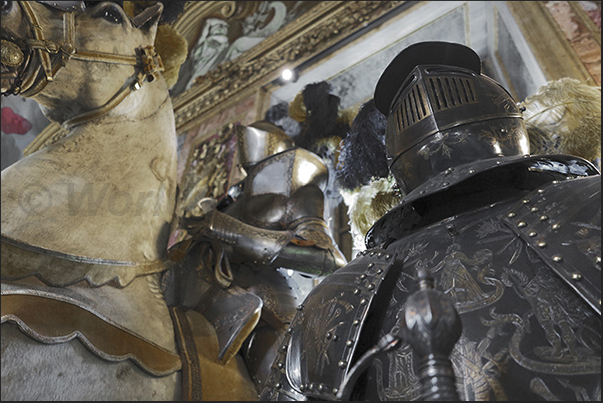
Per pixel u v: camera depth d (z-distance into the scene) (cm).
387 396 78
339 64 614
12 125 674
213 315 164
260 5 793
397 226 112
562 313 71
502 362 71
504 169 100
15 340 108
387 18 590
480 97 105
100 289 131
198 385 136
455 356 73
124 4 177
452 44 114
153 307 145
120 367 122
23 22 129
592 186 80
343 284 96
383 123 169
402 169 109
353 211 176
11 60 125
